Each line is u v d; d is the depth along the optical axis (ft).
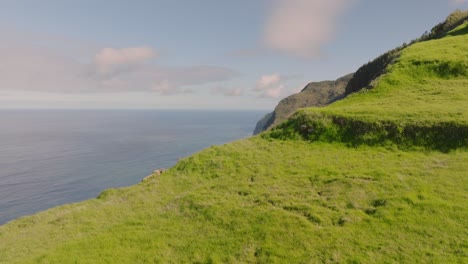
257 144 101.76
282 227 50.88
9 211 352.08
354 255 41.75
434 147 75.46
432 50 147.64
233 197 66.28
